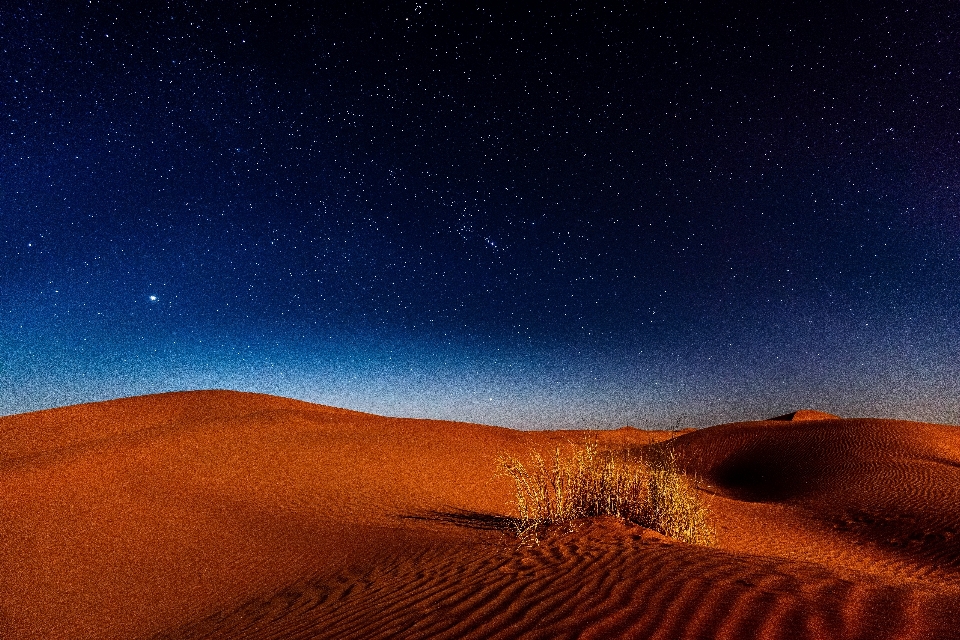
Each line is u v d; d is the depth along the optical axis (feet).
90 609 20.83
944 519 43.57
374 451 66.85
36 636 18.61
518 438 99.81
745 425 109.70
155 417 96.17
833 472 71.15
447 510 39.78
